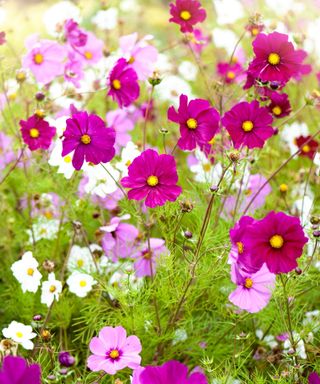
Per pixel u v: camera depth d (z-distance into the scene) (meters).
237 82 2.08
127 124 2.09
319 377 1.48
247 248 1.44
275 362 1.67
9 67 1.88
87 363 1.57
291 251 1.43
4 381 1.26
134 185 1.51
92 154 1.54
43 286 1.63
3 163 2.04
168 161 1.51
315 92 1.75
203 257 1.64
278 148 2.12
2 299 1.83
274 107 1.76
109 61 2.10
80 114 1.53
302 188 1.98
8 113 2.14
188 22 1.78
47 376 1.51
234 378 1.63
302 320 1.73
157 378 1.35
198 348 1.69
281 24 2.21
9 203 2.09
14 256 1.94
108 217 1.93
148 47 1.83
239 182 1.77
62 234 1.90
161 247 1.73
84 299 1.76
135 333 1.66
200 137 1.60
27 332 1.55
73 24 1.89
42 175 1.97
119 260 1.82
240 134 1.60
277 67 1.60
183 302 1.64
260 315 1.68
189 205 1.54
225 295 1.73
